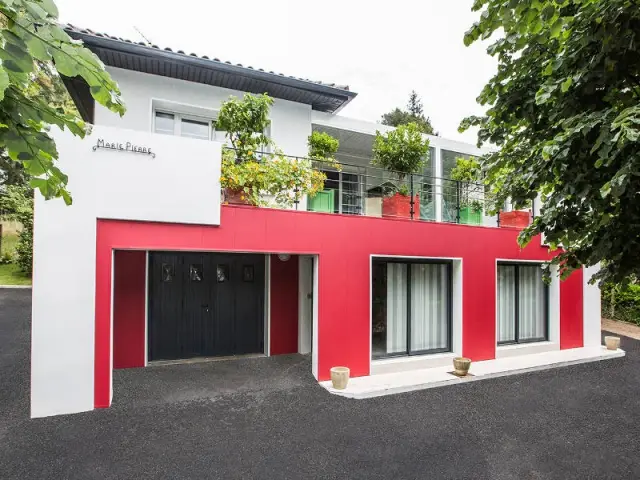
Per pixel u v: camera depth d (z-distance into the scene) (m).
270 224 6.12
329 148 8.60
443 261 7.93
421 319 7.78
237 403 5.48
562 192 3.34
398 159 8.91
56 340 4.87
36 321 4.79
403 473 3.84
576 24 2.94
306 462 3.98
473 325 7.84
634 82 3.03
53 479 3.58
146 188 5.34
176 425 4.73
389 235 7.09
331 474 3.79
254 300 8.37
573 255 3.75
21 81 1.77
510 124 3.96
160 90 7.70
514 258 8.44
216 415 5.05
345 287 6.66
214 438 4.43
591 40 2.84
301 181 6.45
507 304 8.79
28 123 2.12
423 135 10.88
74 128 2.19
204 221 5.64
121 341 7.11
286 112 8.79
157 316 7.58
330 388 6.00
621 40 2.77
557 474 3.88
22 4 1.60
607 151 2.64
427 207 9.95
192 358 7.79
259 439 4.44
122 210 5.21
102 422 4.72
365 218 6.90
